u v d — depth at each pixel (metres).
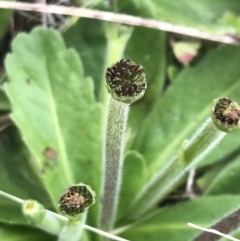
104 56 0.12
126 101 0.06
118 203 0.10
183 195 0.12
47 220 0.08
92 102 0.10
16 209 0.09
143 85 0.06
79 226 0.07
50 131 0.10
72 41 0.12
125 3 0.12
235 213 0.08
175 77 0.12
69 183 0.10
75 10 0.11
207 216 0.10
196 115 0.11
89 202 0.07
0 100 0.11
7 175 0.10
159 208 0.11
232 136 0.11
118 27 0.12
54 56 0.11
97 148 0.10
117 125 0.07
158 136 0.11
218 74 0.11
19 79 0.10
